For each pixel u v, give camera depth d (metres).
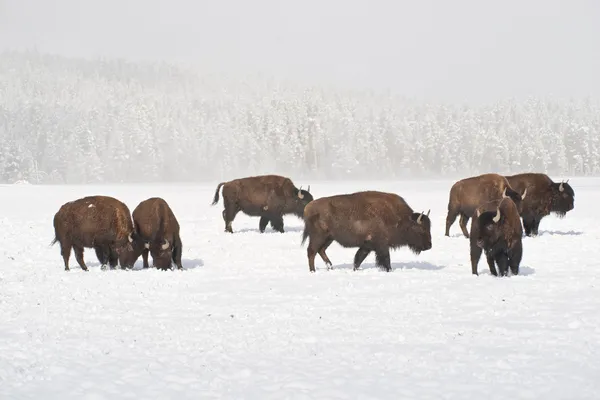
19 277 55.91
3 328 36.25
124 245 59.66
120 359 30.00
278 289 47.84
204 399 24.75
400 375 27.17
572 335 32.50
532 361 28.56
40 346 32.25
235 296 45.53
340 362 29.12
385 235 55.53
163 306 42.41
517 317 36.88
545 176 83.62
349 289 46.72
